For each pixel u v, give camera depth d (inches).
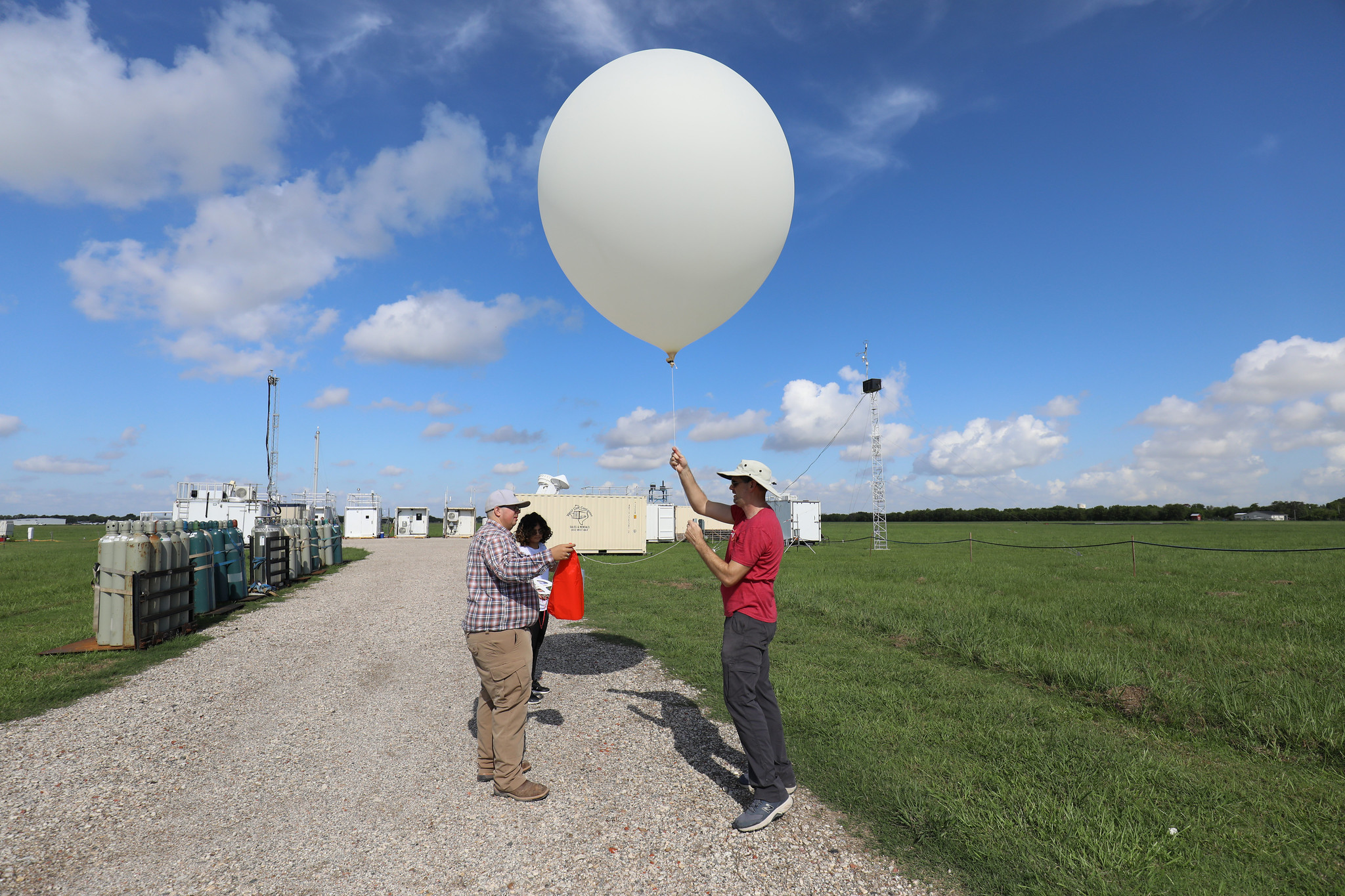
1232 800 138.0
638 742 178.5
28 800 144.5
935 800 135.6
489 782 154.1
